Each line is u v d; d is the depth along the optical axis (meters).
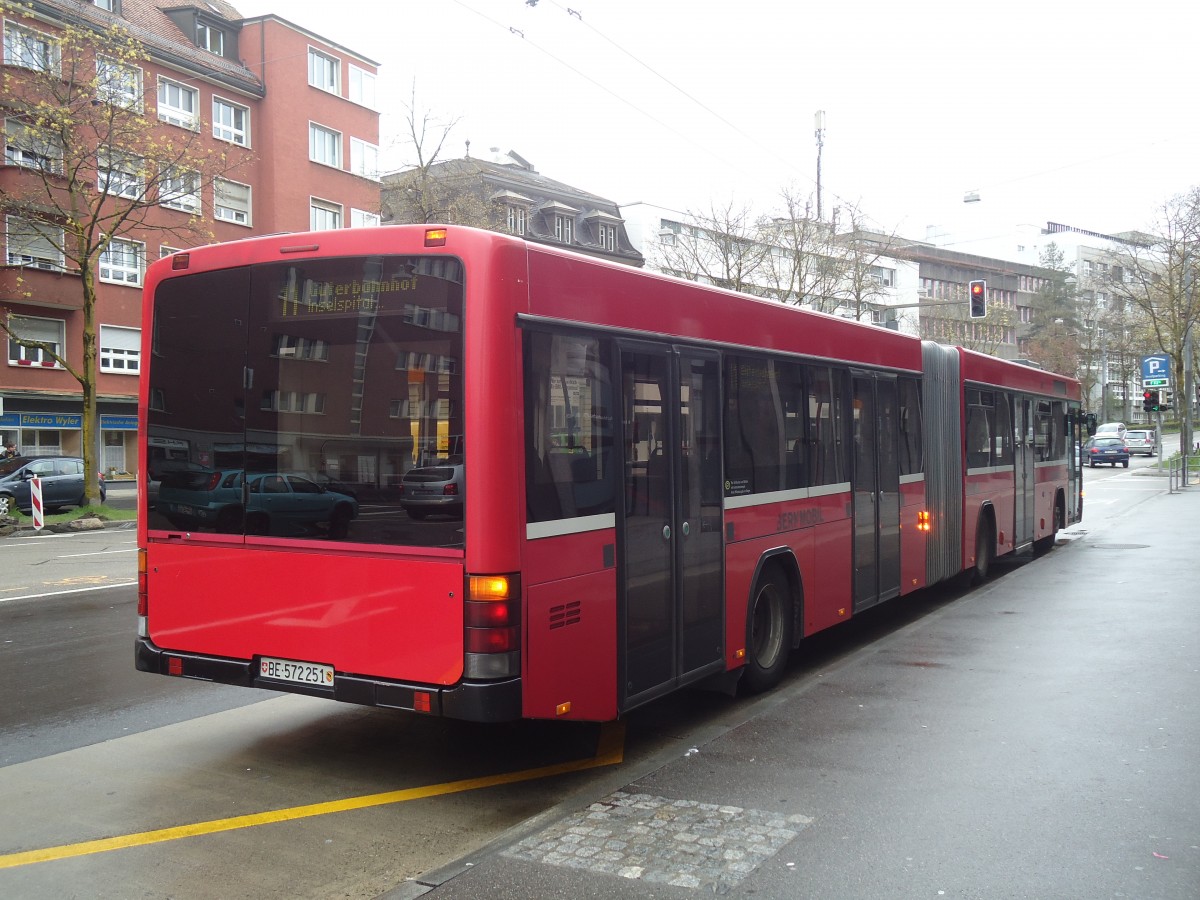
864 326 9.24
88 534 22.56
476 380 4.85
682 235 42.34
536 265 5.14
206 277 5.77
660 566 6.04
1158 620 9.77
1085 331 78.69
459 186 32.16
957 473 11.62
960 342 58.84
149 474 5.99
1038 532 15.19
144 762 5.94
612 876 4.13
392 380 5.12
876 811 4.86
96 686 7.75
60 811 5.12
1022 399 14.44
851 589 8.79
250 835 4.79
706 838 4.53
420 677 5.00
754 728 6.36
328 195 38.81
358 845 4.67
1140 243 45.41
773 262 36.56
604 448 5.57
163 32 34.81
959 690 7.23
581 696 5.32
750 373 7.19
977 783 5.25
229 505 5.67
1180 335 44.50
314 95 38.22
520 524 4.94
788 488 7.68
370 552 5.15
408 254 5.08
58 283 30.17
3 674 8.14
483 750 6.19
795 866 4.22
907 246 74.06
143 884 4.24
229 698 7.45
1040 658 8.22
